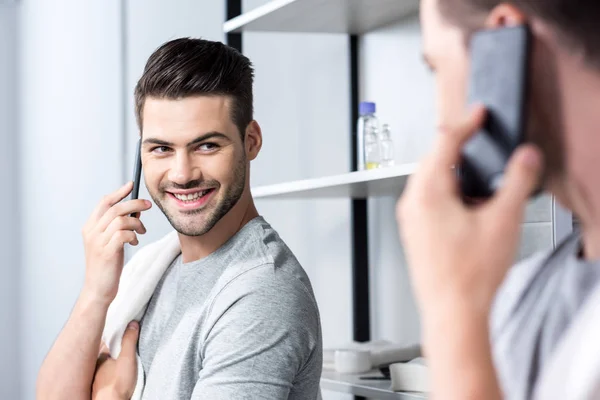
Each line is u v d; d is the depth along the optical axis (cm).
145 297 130
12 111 312
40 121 305
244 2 254
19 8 313
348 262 223
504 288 47
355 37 219
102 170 286
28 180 310
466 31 38
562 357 37
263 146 251
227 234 124
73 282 288
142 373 127
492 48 36
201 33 271
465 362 35
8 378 310
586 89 35
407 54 200
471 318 35
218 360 112
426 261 36
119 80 283
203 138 118
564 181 37
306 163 236
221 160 120
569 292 41
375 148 187
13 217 312
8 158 312
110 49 285
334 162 225
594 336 36
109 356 134
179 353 120
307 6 182
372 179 152
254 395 111
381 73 211
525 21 36
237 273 117
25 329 310
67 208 293
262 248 120
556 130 36
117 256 131
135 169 136
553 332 42
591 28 34
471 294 35
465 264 35
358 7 187
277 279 116
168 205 122
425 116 194
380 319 213
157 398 121
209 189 120
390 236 208
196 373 119
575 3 34
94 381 130
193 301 123
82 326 130
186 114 118
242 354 111
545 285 44
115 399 126
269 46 249
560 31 35
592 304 37
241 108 123
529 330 44
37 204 306
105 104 286
